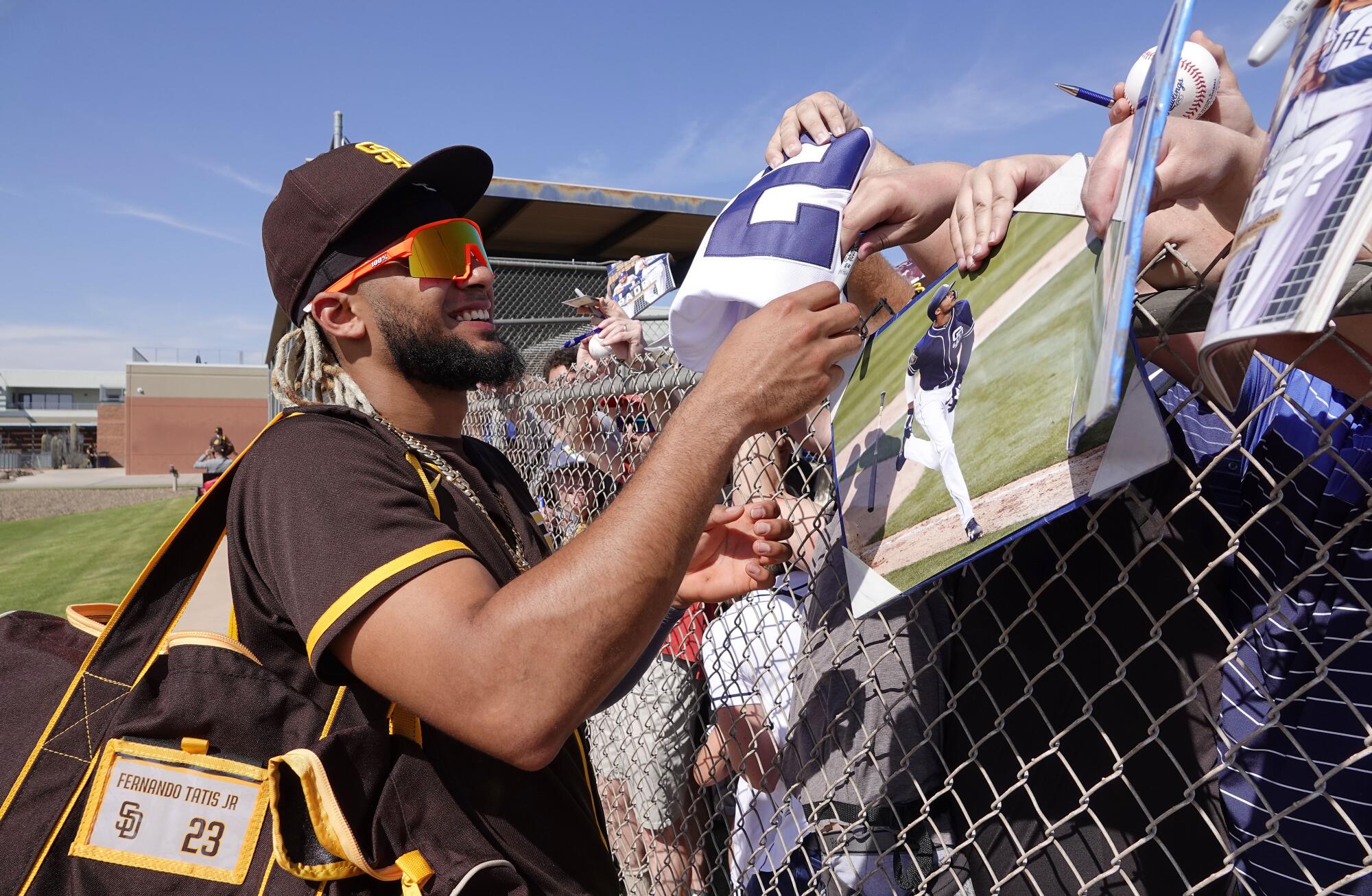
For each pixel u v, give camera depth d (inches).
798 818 57.2
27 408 2637.8
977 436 36.3
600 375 95.3
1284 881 35.5
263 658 42.9
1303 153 22.3
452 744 43.6
